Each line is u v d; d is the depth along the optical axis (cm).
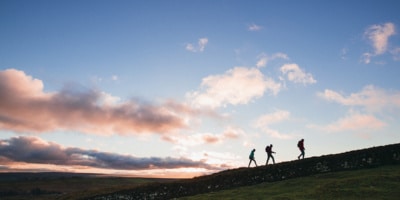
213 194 3025
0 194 11431
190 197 3058
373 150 3103
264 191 2806
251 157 3744
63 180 15200
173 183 3509
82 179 15400
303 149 3478
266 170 3294
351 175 2841
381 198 2117
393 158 3014
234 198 2678
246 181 3281
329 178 2880
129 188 3653
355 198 2181
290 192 2616
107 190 3956
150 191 3528
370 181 2478
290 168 3238
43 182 14588
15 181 14912
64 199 4138
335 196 2280
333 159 3173
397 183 2375
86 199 3738
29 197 10569
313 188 2605
